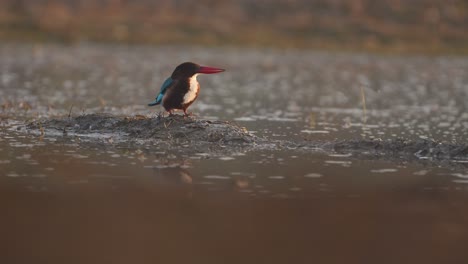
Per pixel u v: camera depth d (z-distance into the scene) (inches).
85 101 848.9
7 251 283.6
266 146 542.6
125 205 353.4
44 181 400.2
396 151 521.0
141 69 1307.8
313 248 295.4
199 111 778.8
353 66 1485.0
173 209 348.5
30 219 325.7
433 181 422.6
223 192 384.2
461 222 334.3
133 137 561.6
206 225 323.3
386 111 828.6
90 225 318.7
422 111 833.5
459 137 617.9
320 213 346.6
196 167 451.2
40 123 611.5
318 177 429.1
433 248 298.7
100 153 493.0
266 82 1163.3
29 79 1081.4
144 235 306.8
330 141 565.3
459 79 1290.6
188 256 282.4
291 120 720.3
